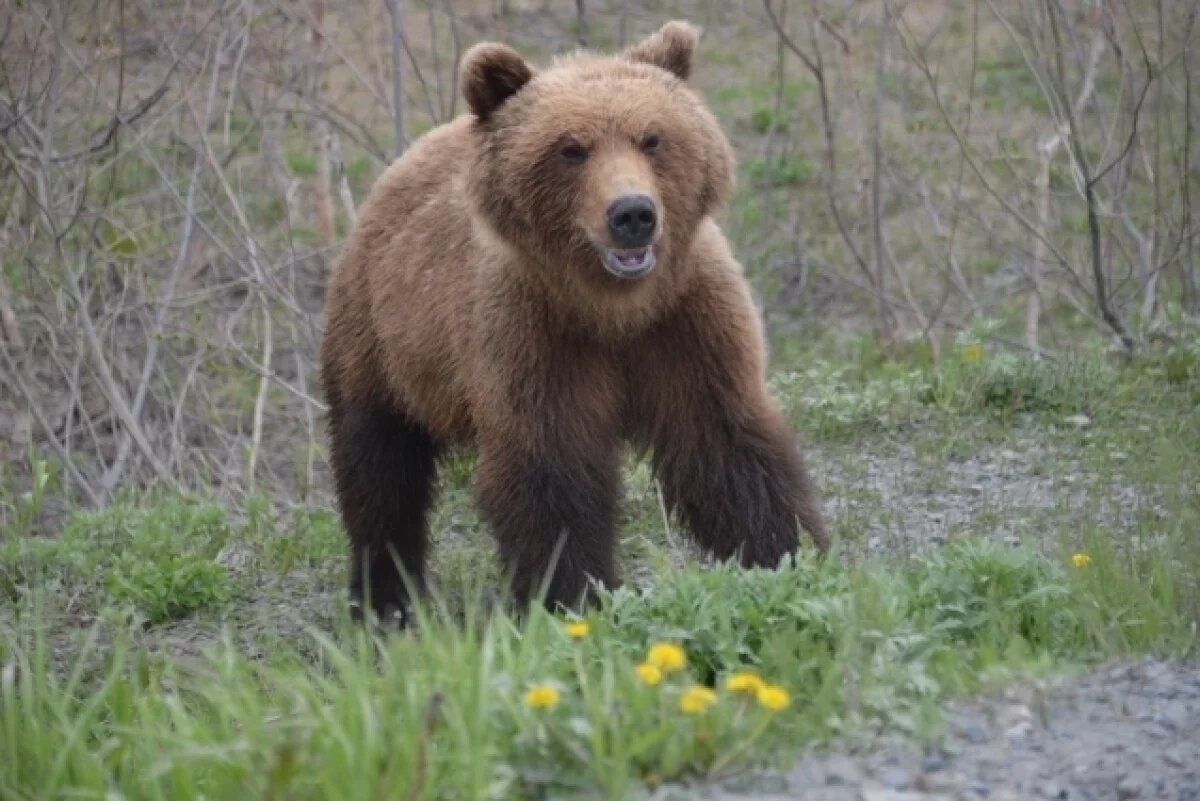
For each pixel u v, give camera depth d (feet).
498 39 68.59
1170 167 66.18
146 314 58.13
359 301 37.78
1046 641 26.89
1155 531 34.91
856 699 23.34
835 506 40.86
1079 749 22.45
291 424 61.05
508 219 32.07
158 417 59.31
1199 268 65.41
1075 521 37.45
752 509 32.60
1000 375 48.24
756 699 22.80
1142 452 41.81
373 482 38.34
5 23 60.49
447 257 34.53
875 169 64.23
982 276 71.46
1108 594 27.94
